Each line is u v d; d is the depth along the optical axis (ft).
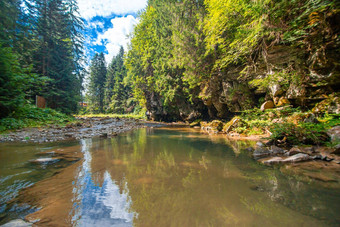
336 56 17.49
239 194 6.23
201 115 55.57
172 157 12.26
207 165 10.22
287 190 6.56
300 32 16.62
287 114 23.06
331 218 4.59
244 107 34.86
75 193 6.40
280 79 24.47
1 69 27.99
